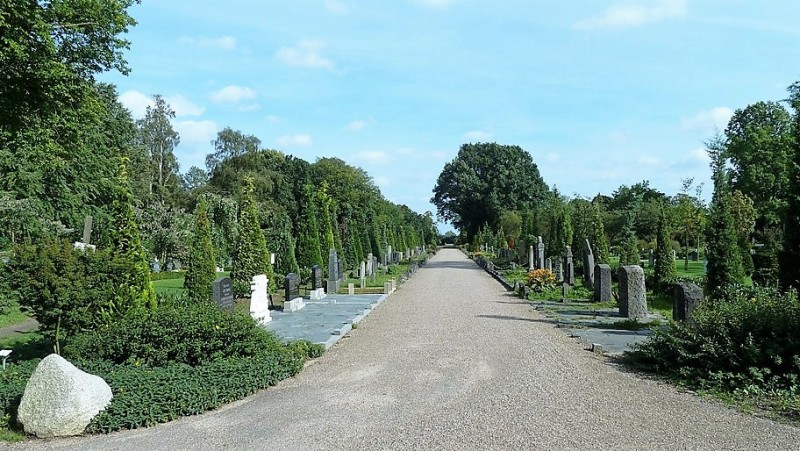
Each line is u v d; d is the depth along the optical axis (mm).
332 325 16031
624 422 7137
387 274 38312
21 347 13383
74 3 15281
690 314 11188
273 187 61188
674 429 6852
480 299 22906
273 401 8516
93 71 17375
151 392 8008
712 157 45156
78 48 16375
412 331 15000
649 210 51250
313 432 6980
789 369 8719
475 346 12594
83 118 18328
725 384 8867
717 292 16422
